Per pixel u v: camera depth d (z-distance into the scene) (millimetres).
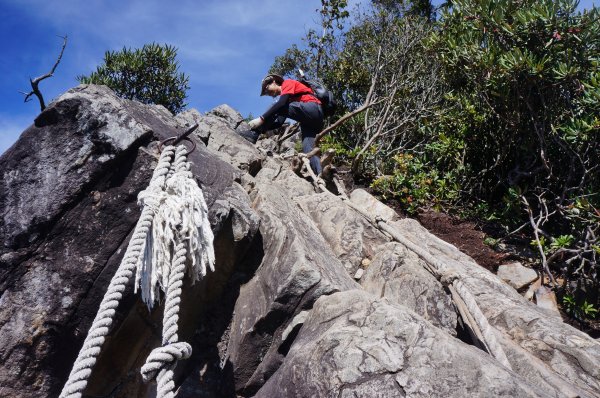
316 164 6840
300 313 3443
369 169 7719
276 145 9062
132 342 3475
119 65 11805
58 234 3383
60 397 2355
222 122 6613
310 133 7121
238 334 3572
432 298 3885
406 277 3982
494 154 6930
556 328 3838
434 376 2340
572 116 5984
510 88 6305
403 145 8805
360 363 2471
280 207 4309
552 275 5699
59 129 3510
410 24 10039
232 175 4230
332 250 4664
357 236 4742
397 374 2389
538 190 6465
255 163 6219
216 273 3783
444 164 7406
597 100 5551
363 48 10680
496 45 6305
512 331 3895
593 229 5723
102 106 3543
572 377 3516
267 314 3455
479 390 2266
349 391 2410
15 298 3273
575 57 5934
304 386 2557
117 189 3473
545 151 6148
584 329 5184
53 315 3264
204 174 3939
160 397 2412
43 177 3451
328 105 7223
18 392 3188
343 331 2652
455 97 7594
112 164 3471
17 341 3203
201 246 3107
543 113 6301
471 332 3658
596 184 6125
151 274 2998
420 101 8914
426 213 6637
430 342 2449
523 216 6566
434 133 8258
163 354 2520
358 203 6141
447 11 7137
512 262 5922
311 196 5418
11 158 3488
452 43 6621
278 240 3873
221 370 3566
